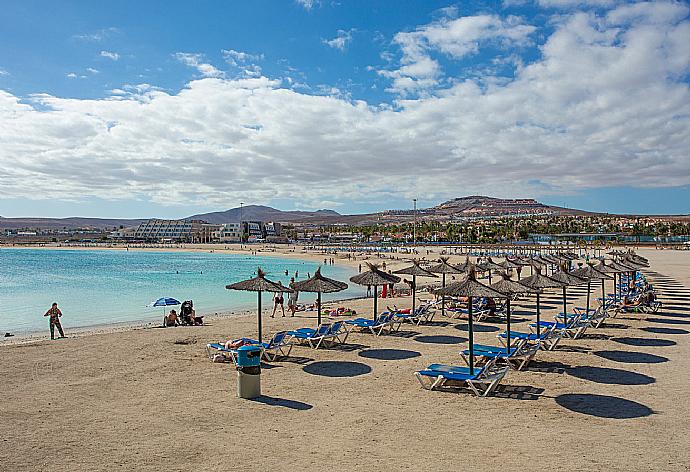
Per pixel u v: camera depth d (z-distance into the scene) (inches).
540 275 533.0
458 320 776.9
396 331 682.8
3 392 405.4
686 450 282.0
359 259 3750.0
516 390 402.9
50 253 5398.6
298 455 279.9
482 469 259.9
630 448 285.9
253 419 340.8
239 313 1051.9
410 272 719.7
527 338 531.2
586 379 432.5
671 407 357.1
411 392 401.7
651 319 748.6
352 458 275.3
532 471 256.8
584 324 620.1
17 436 310.5
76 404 374.9
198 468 263.6
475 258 3189.0
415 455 279.0
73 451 287.0
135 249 6417.3
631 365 479.2
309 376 452.1
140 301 1322.6
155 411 358.3
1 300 1348.4
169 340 633.0
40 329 892.6
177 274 2386.8
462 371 411.5
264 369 478.6
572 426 322.3
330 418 342.0
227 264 3329.2
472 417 341.4
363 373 462.6
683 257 2817.4
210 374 463.5
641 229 7495.1
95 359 524.4
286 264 3348.9
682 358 506.0
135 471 260.2
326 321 805.2
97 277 2188.7
